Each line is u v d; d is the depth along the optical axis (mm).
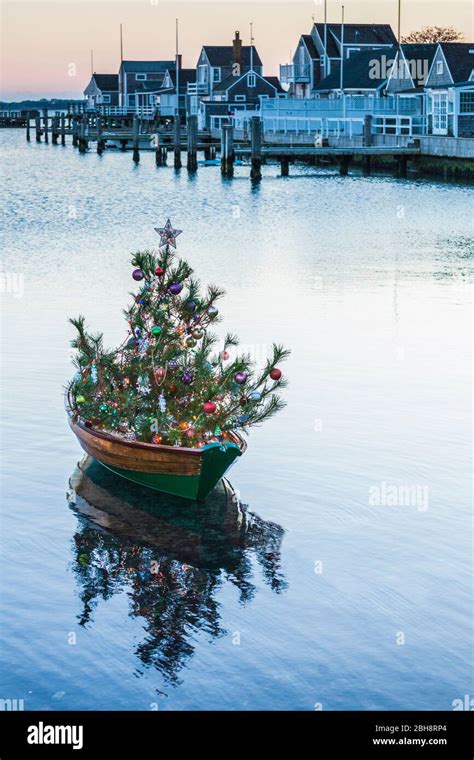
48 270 34094
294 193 64812
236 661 11023
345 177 78812
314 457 16281
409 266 34656
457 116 82500
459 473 15672
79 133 121000
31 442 17031
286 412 18312
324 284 31156
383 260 36094
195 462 14508
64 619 11766
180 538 13688
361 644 11297
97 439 15508
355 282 31547
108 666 10953
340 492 15023
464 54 88375
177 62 135250
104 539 13641
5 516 14305
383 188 67500
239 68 127250
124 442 15016
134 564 13008
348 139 83562
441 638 11406
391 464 16016
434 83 90375
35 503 14742
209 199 61625
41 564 12977
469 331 24781
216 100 129875
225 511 14477
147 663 11008
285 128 94500
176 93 138250
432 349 22969
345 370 21062
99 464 16203
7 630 11539
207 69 135000
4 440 17078
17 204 58781
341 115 93188
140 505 14727
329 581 12578
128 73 167875
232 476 15641
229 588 12430
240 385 15180
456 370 21203
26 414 18281
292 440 16984
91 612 11906
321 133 88688
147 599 12203
